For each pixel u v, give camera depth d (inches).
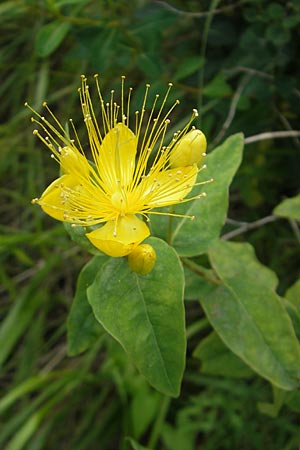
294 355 6.9
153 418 9.7
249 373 7.8
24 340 10.7
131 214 6.5
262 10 9.0
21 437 9.2
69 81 11.4
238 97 9.2
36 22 11.4
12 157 11.3
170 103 9.5
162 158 6.4
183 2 9.6
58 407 10.4
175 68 10.1
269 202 9.9
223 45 9.5
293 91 9.1
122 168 6.6
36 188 11.1
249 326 7.1
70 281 10.9
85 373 9.9
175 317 6.0
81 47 9.4
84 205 6.4
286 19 8.8
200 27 9.6
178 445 9.1
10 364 10.7
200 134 6.4
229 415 9.0
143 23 9.2
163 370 5.9
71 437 10.1
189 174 6.4
